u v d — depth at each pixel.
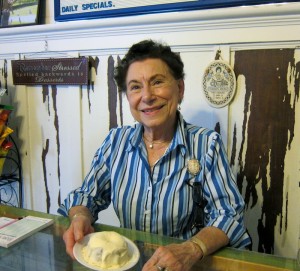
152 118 0.92
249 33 1.13
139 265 0.66
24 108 1.64
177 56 0.95
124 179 1.00
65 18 1.42
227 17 1.13
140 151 0.98
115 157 1.03
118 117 1.43
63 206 1.02
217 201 0.91
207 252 0.72
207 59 1.22
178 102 0.98
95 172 1.08
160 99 0.91
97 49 1.40
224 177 0.93
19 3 1.52
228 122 1.23
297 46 1.09
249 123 1.20
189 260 0.68
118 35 1.34
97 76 1.43
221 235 0.79
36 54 1.55
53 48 1.49
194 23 1.19
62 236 0.81
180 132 0.96
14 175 1.74
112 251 0.64
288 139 1.16
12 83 1.64
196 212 0.94
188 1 1.17
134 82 0.92
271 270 0.66
